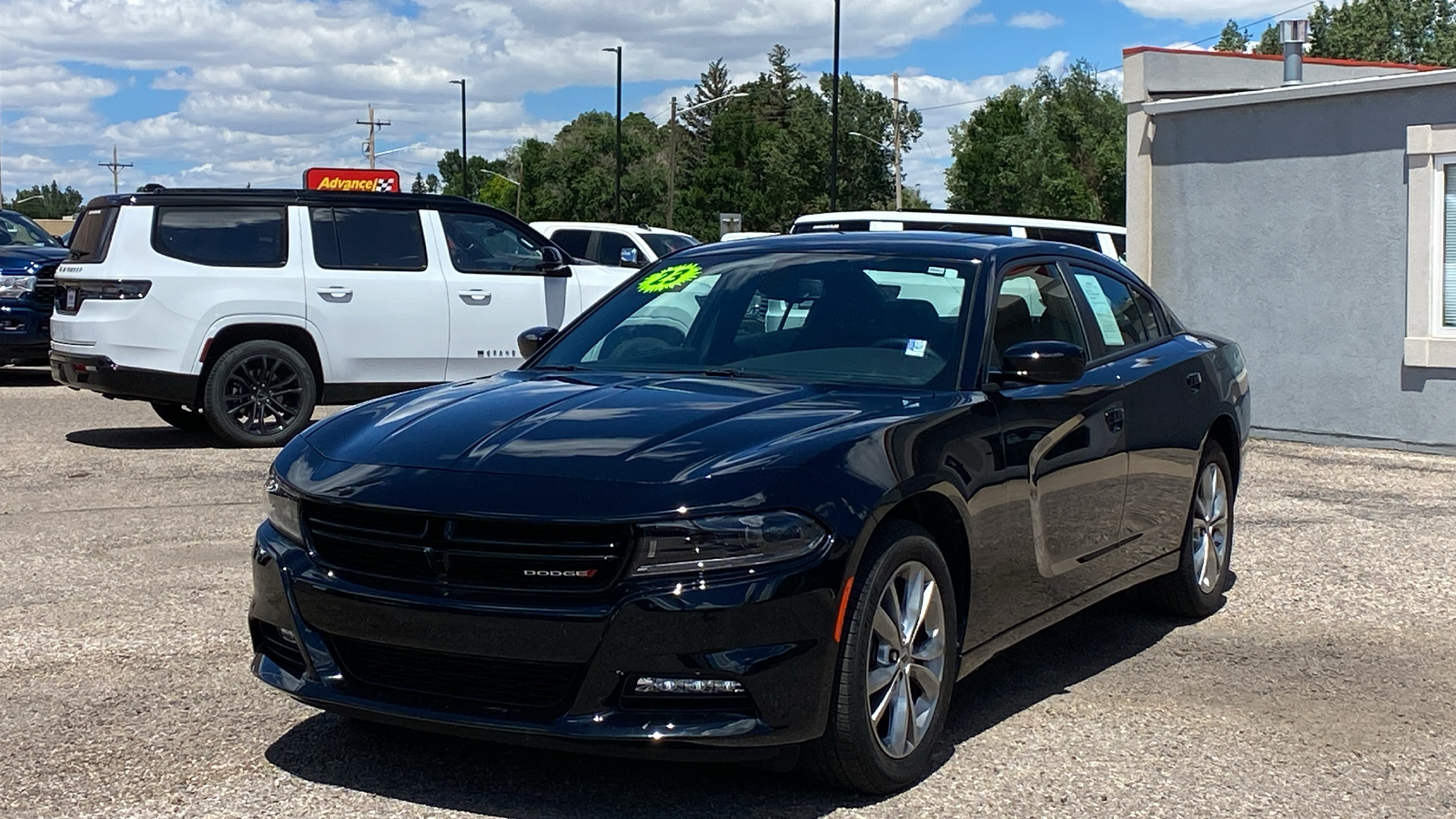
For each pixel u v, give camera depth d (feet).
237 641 18.48
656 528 11.99
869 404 14.46
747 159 374.43
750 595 12.00
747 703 12.12
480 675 12.45
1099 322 18.79
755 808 12.98
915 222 52.39
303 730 14.99
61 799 13.03
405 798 13.11
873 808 13.08
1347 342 39.60
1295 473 34.45
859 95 344.08
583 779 13.66
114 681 16.70
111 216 36.40
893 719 13.38
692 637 11.89
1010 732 15.37
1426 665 18.17
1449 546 25.58
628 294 18.49
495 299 39.60
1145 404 18.44
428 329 38.70
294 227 37.45
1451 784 13.97
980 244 17.61
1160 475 18.92
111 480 31.30
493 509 12.24
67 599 20.67
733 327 16.96
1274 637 19.58
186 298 36.04
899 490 13.21
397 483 12.81
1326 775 14.16
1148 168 43.83
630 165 363.97
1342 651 18.88
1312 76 52.47
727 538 12.07
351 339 37.81
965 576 14.52
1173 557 19.70
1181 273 43.29
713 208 354.74
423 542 12.47
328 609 12.91
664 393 14.80
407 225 38.83
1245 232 41.65
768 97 437.99
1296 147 40.29
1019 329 16.80
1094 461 16.96
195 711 15.61
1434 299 37.65
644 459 12.67
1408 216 37.99
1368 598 21.79
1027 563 15.58
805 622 12.25
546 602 12.10
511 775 13.73
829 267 17.38
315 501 13.14
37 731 14.94
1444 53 360.28
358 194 38.40
